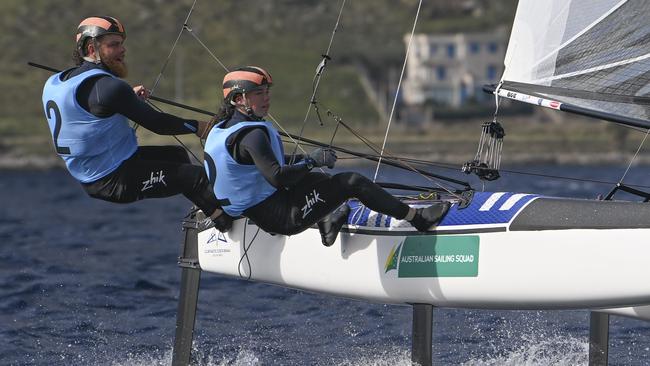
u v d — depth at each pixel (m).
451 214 19.16
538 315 28.61
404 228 19.55
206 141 18.64
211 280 35.59
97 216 68.75
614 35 18.92
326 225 19.94
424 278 19.22
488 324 27.59
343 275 20.19
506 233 18.45
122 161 18.88
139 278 36.41
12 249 45.12
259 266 21.11
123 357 24.77
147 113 18.45
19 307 30.58
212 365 23.83
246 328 27.94
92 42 18.58
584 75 19.16
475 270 18.67
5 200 91.50
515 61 19.75
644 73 18.72
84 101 18.33
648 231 17.19
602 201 18.05
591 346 21.78
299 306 30.95
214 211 20.25
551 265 17.98
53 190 119.06
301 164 18.03
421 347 19.50
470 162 19.83
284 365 23.80
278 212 18.66
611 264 17.45
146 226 59.84
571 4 19.19
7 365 23.86
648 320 19.98
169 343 26.34
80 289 33.91
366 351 25.14
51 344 26.02
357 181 18.66
